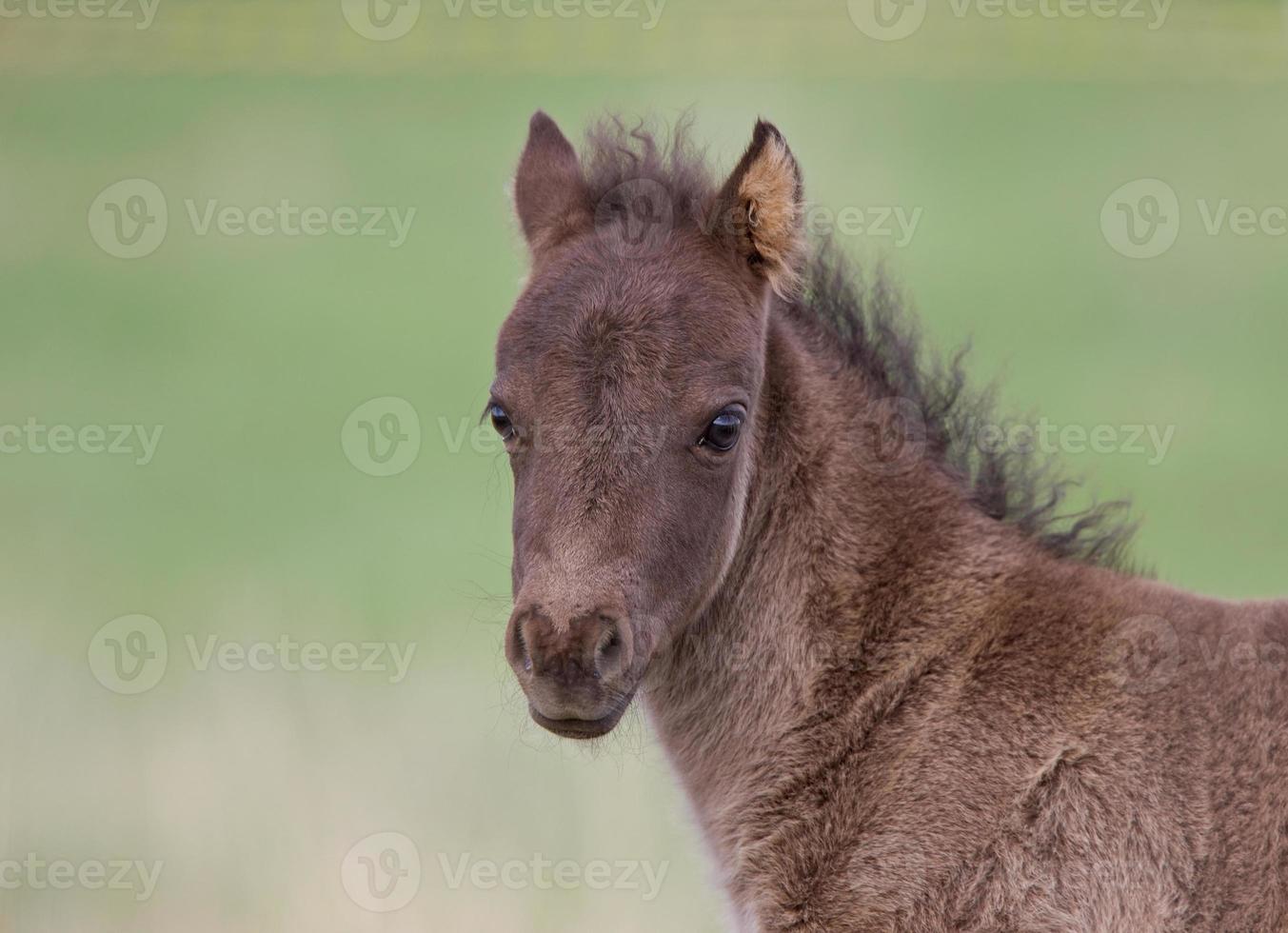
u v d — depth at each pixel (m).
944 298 88.75
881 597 19.77
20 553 54.44
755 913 19.41
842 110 125.56
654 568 17.97
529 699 17.64
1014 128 123.56
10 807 32.31
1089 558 20.69
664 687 20.88
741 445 19.16
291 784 33.09
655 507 18.00
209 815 31.83
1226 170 111.88
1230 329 84.81
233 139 121.06
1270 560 52.78
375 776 33.62
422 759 34.44
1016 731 18.61
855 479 20.22
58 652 41.88
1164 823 17.88
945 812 18.44
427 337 86.38
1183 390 73.12
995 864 18.09
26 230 104.56
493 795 32.72
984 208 104.50
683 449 18.28
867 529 20.02
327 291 96.31
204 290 96.50
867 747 19.20
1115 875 17.80
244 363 81.94
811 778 19.38
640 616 17.78
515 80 131.75
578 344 18.36
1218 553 53.66
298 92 133.88
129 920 28.66
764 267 19.64
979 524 20.27
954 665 19.23
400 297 95.12
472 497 62.72
